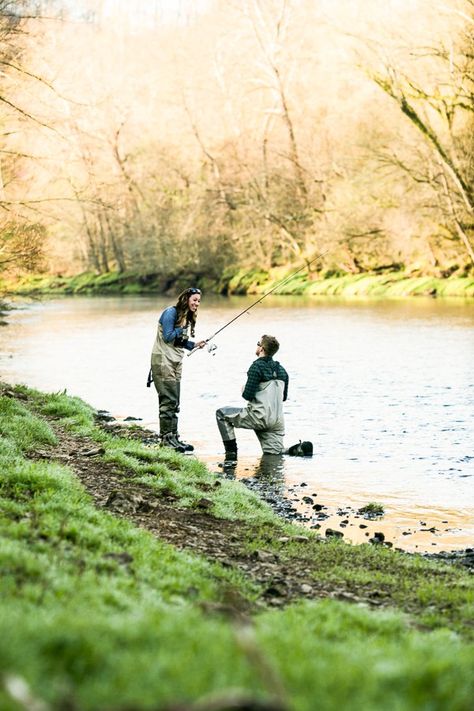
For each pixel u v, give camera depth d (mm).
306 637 3934
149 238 75000
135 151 77438
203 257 72938
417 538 8344
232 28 72688
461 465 11336
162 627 3592
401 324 34500
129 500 8305
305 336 30781
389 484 10477
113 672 3014
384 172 53344
